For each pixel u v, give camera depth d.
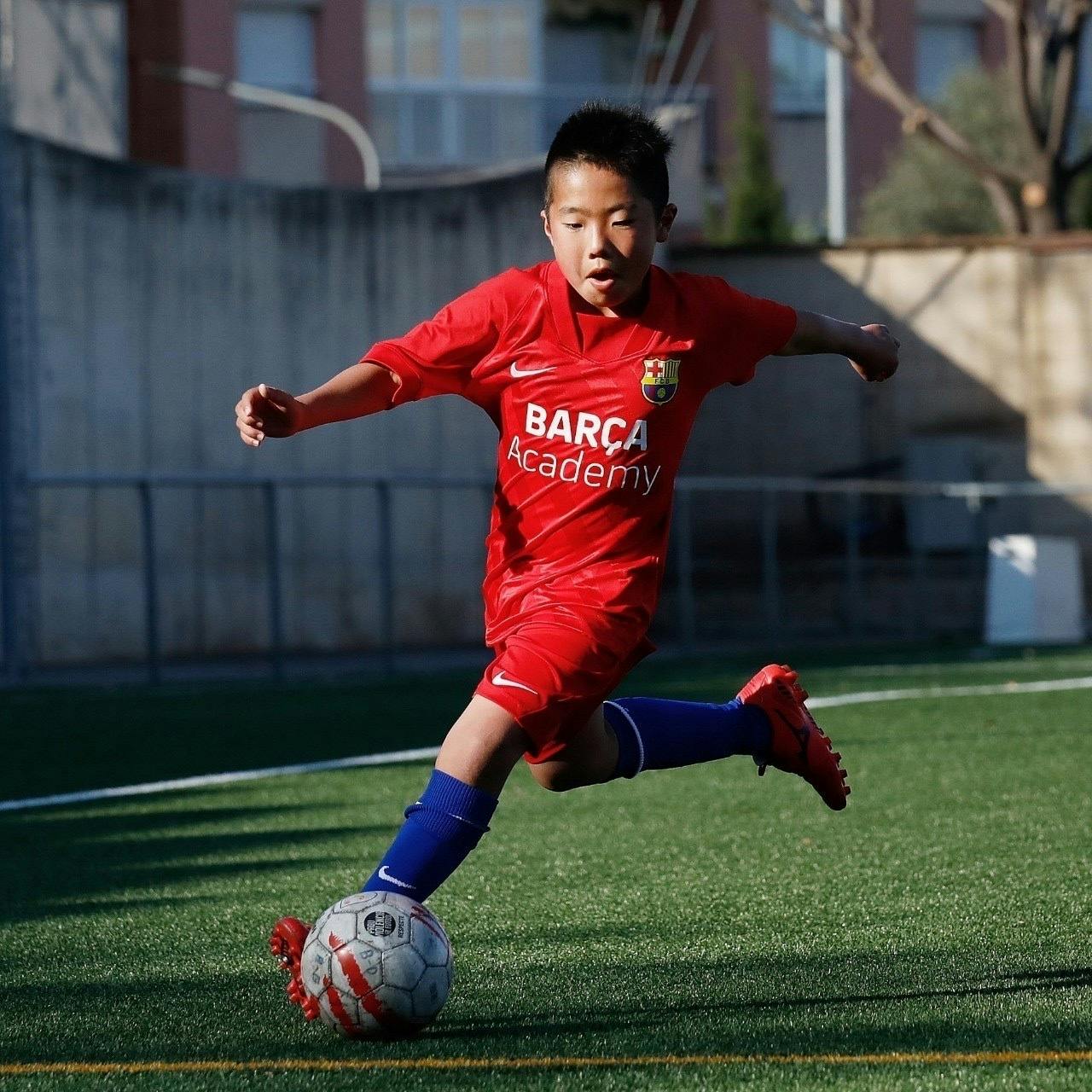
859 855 17.39
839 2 84.50
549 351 11.48
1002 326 60.88
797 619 58.09
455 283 54.28
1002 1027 10.57
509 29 107.44
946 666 41.50
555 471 11.51
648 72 110.31
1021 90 71.56
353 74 96.00
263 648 50.97
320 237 52.34
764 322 11.91
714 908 14.88
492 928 14.23
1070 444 59.81
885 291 61.12
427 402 53.72
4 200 40.72
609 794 22.33
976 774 23.45
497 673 11.12
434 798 10.97
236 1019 11.30
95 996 12.06
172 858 18.12
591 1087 9.41
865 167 111.88
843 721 30.19
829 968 12.45
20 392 42.03
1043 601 51.34
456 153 102.88
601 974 12.45
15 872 17.45
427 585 53.72
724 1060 9.93
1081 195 93.25
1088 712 31.09
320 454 51.97
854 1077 9.52
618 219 10.62
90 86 76.69
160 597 49.09
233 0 86.12
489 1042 10.52
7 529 40.22
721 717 13.03
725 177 100.50
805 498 60.75
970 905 14.70
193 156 85.31
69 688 39.22
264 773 25.11
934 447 59.72
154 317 49.41
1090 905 14.62
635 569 11.47
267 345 51.44
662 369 11.41
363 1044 10.55
